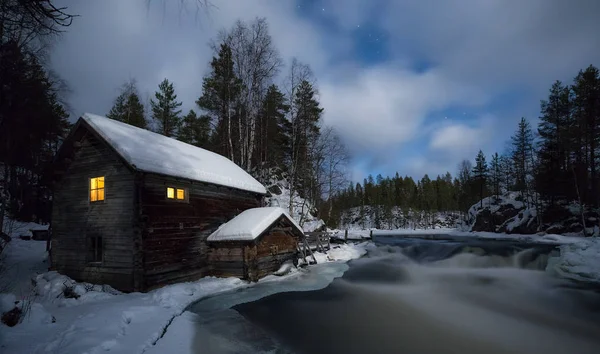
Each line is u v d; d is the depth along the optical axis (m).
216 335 8.30
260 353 7.39
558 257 21.52
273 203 33.34
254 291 12.88
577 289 14.55
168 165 12.89
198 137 34.75
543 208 41.06
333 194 37.81
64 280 12.20
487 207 50.19
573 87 36.28
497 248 29.42
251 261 14.16
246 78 23.84
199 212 14.70
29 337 6.71
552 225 38.41
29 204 30.50
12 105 10.79
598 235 32.50
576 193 36.56
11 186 27.16
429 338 8.88
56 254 13.76
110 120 14.48
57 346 6.27
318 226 32.12
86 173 13.32
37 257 18.36
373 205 87.50
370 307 11.61
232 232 14.41
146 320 8.44
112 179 12.59
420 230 67.12
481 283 16.11
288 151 37.69
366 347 8.12
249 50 23.83
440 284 15.83
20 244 21.22
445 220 83.25
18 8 4.42
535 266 20.80
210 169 15.80
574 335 9.34
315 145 33.66
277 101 32.22
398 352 7.89
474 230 50.81
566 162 39.84
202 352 7.12
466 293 14.05
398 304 12.12
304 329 9.16
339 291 13.76
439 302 12.56
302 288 13.91
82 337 6.75
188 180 13.72
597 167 36.50
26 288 12.48
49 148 27.59
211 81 25.77
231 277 14.15
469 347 8.35
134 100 33.75
